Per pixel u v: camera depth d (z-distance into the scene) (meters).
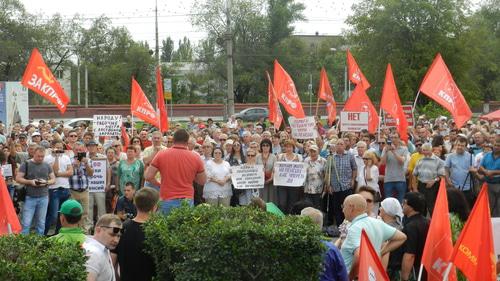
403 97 48.38
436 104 44.34
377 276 6.25
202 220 6.65
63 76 79.56
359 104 19.89
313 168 14.87
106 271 6.68
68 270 5.53
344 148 14.95
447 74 16.12
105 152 16.44
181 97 78.50
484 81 64.88
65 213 6.89
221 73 73.44
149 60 73.19
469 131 22.83
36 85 18.16
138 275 7.04
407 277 7.89
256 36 73.69
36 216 13.59
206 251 6.09
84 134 18.81
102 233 6.83
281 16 72.81
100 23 72.19
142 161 14.05
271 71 73.06
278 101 21.02
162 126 18.66
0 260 5.38
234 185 14.31
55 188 14.01
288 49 73.06
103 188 14.41
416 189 14.92
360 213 7.61
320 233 6.24
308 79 73.44
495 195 14.25
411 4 47.84
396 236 7.66
